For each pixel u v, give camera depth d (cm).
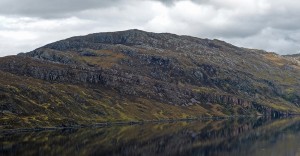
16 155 18438
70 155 19000
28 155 18500
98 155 19488
